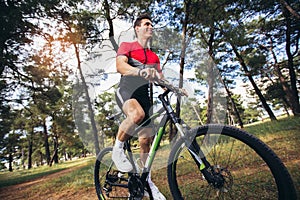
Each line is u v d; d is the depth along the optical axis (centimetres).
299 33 1271
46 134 2539
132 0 775
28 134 2528
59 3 859
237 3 969
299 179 207
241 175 209
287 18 1180
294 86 1352
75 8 854
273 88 1694
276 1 1017
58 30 903
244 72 1438
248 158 212
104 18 801
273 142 441
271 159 128
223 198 192
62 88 1266
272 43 1373
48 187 551
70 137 2148
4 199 562
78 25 820
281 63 1434
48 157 2508
